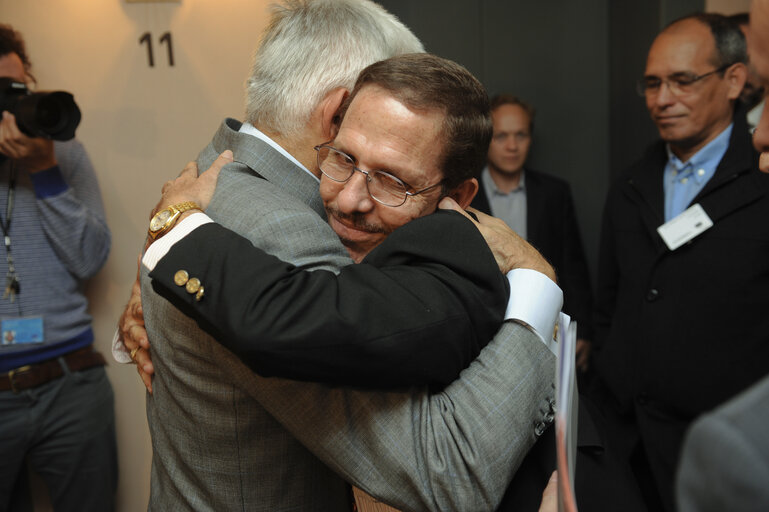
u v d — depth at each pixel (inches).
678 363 72.6
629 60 107.3
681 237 72.3
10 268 83.4
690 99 75.8
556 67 118.6
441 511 32.9
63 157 89.4
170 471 39.9
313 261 33.7
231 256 30.9
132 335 43.4
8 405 82.4
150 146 97.3
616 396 78.9
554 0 117.3
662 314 74.2
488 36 116.8
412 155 34.3
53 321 85.2
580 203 121.6
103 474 89.3
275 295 29.7
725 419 16.4
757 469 15.4
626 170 85.0
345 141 35.2
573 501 23.8
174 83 96.7
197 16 96.0
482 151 36.7
